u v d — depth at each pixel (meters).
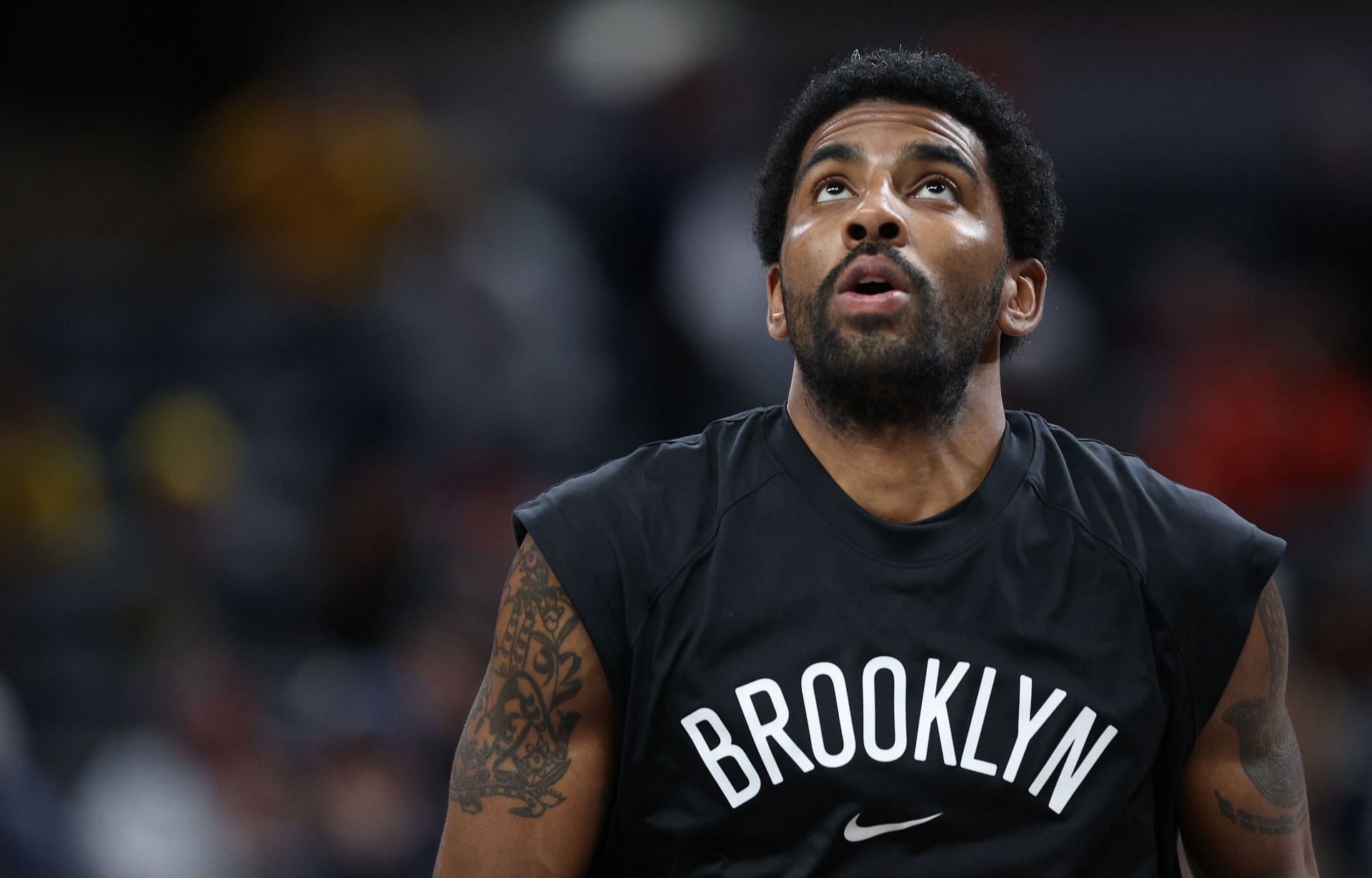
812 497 7.27
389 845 17.64
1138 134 33.41
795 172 7.77
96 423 28.59
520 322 27.77
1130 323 30.73
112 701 23.06
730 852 6.96
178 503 25.78
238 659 21.84
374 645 22.44
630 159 31.47
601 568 7.13
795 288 7.31
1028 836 6.86
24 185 35.88
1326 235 32.25
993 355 7.58
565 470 27.25
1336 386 26.56
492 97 34.66
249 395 28.61
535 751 7.13
